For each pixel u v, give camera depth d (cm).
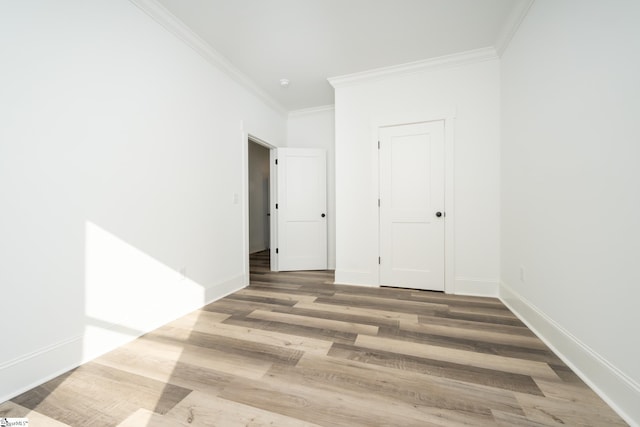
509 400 119
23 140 130
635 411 105
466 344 170
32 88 133
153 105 200
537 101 185
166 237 210
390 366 146
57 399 122
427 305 245
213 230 262
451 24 224
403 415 110
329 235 417
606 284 122
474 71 270
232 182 293
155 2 195
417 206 295
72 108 150
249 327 199
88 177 158
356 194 319
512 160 230
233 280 292
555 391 125
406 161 299
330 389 127
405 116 295
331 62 282
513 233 229
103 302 165
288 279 349
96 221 162
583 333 137
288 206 400
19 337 128
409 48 258
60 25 145
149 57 197
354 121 317
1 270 123
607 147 121
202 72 250
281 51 261
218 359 154
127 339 178
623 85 112
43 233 137
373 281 311
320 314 224
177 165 221
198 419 108
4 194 124
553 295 165
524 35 205
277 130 400
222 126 277
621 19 113
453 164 278
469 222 274
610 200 119
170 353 162
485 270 270
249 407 115
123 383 133
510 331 189
